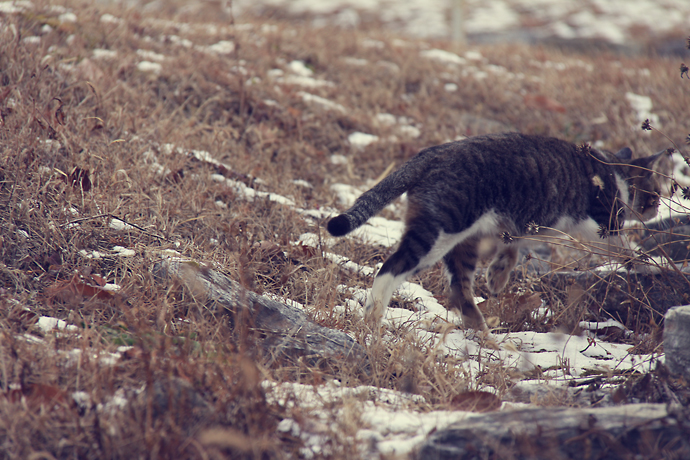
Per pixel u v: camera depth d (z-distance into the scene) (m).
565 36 51.28
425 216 10.31
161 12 27.30
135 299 8.27
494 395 7.11
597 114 22.88
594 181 11.50
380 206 10.22
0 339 6.75
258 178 14.72
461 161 10.46
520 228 11.17
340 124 19.56
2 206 9.67
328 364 7.82
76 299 7.91
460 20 44.62
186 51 21.02
